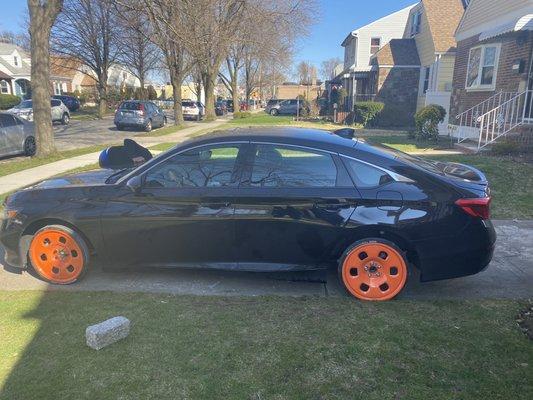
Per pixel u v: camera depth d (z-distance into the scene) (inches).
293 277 175.2
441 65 898.7
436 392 108.3
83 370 117.1
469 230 152.9
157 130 946.1
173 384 111.8
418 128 643.5
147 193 165.2
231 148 164.9
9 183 366.9
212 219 161.3
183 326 139.5
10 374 115.8
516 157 427.8
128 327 133.7
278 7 1147.9
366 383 112.0
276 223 159.2
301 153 161.0
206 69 1358.3
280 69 1852.9
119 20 1002.1
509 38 537.6
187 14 684.7
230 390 109.7
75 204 169.6
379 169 157.8
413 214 153.3
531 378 113.2
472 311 149.7
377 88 1045.8
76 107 1806.1
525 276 181.2
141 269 173.8
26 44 2142.0
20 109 983.0
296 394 108.3
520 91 516.7
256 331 136.4
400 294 161.6
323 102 1505.9
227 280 177.3
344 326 139.6
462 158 427.2
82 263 172.1
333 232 157.3
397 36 1267.2
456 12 968.9
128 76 2842.0
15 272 187.6
